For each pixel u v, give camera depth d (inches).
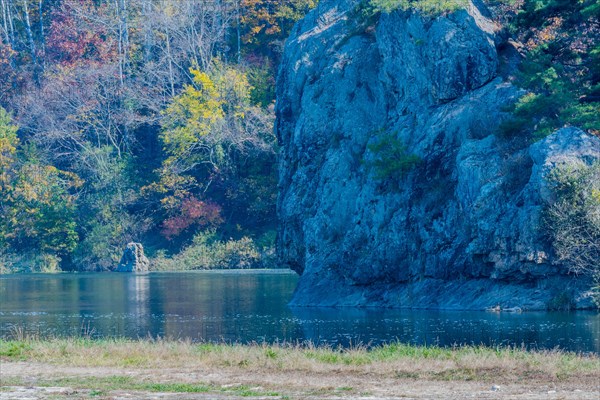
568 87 2197.3
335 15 2915.8
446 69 2265.0
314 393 897.5
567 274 1877.5
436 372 1002.1
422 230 2122.3
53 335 1621.6
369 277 2204.7
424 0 2340.1
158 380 993.5
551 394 864.9
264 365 1071.6
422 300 2076.8
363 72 2578.7
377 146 2228.1
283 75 2915.8
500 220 1937.7
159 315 2020.2
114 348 1211.2
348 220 2418.8
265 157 4761.3
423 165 2191.2
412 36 2369.6
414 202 2164.1
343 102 2583.7
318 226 2456.9
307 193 2635.3
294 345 1401.3
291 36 2977.4
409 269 2140.7
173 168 4739.2
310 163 2662.4
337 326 1675.7
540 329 1515.7
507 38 2410.2
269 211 4581.7
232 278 3447.3
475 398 853.8
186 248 4552.2
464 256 2025.1
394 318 1802.4
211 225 4598.9
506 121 2082.9
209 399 872.3
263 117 4751.5
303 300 2298.2
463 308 1968.5
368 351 1253.1
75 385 962.7
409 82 2384.4
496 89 2210.9
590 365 1018.1
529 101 2069.4
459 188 2043.6
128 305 2327.8
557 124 2084.2
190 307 2231.8
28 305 2383.1
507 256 1914.4
